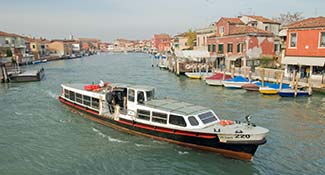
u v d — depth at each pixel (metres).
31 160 13.37
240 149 12.61
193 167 12.52
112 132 16.83
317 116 20.16
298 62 30.27
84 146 14.91
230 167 12.46
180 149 14.21
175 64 49.25
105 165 12.80
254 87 29.64
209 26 62.81
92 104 19.14
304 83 27.77
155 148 14.41
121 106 17.95
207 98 27.05
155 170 12.33
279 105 23.66
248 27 42.34
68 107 21.97
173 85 35.97
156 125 14.80
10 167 12.66
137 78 44.19
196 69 45.72
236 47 42.16
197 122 13.68
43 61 84.94
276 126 17.84
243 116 20.23
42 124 18.73
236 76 35.00
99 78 44.59
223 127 13.39
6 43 70.94
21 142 15.62
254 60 40.31
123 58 119.00
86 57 131.38
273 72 32.34
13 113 21.56
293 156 13.46
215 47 48.09
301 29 30.48
